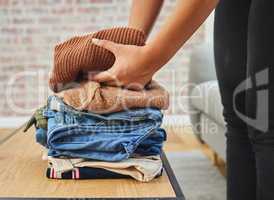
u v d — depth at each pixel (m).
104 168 0.77
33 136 1.17
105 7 3.26
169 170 0.83
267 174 0.74
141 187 0.72
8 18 3.21
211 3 0.67
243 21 0.95
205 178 1.89
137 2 0.98
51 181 0.76
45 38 3.25
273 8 0.72
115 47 0.75
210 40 2.84
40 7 3.22
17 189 0.71
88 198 0.66
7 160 0.91
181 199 0.66
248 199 0.97
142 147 0.79
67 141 0.78
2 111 3.25
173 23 0.69
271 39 0.72
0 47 3.23
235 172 0.99
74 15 3.25
